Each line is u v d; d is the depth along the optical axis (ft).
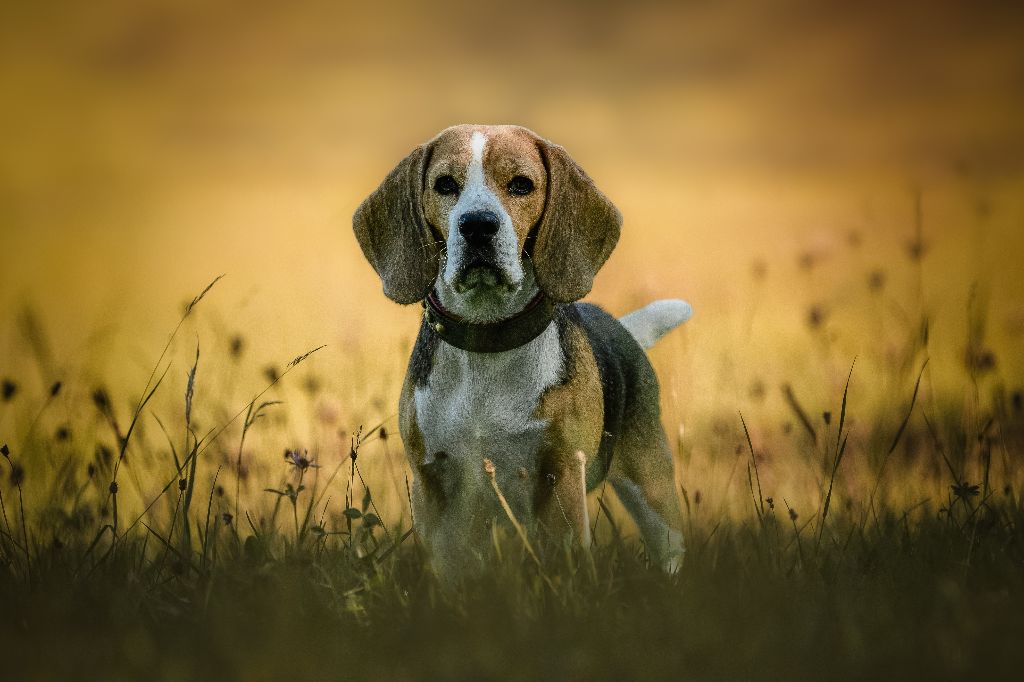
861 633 23.09
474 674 22.09
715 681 21.80
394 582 26.35
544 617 24.39
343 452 34.91
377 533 34.40
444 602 25.39
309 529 29.04
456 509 28.91
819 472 38.17
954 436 35.37
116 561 28.09
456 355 28.35
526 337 28.12
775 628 23.61
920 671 21.62
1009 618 23.41
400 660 23.09
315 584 26.13
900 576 26.61
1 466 32.35
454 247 26.94
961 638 22.38
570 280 28.89
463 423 28.32
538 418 28.22
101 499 30.27
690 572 27.04
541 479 28.55
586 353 29.73
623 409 31.55
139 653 23.12
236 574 26.58
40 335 34.37
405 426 29.22
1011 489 31.07
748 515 34.01
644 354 33.22
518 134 28.89
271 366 31.91
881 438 36.91
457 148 28.30
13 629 24.53
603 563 27.35
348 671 22.44
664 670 22.04
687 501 30.25
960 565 26.71
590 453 29.17
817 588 25.98
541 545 28.32
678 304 35.73
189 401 28.71
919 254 37.35
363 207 30.40
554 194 28.94
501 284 26.94
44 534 30.14
